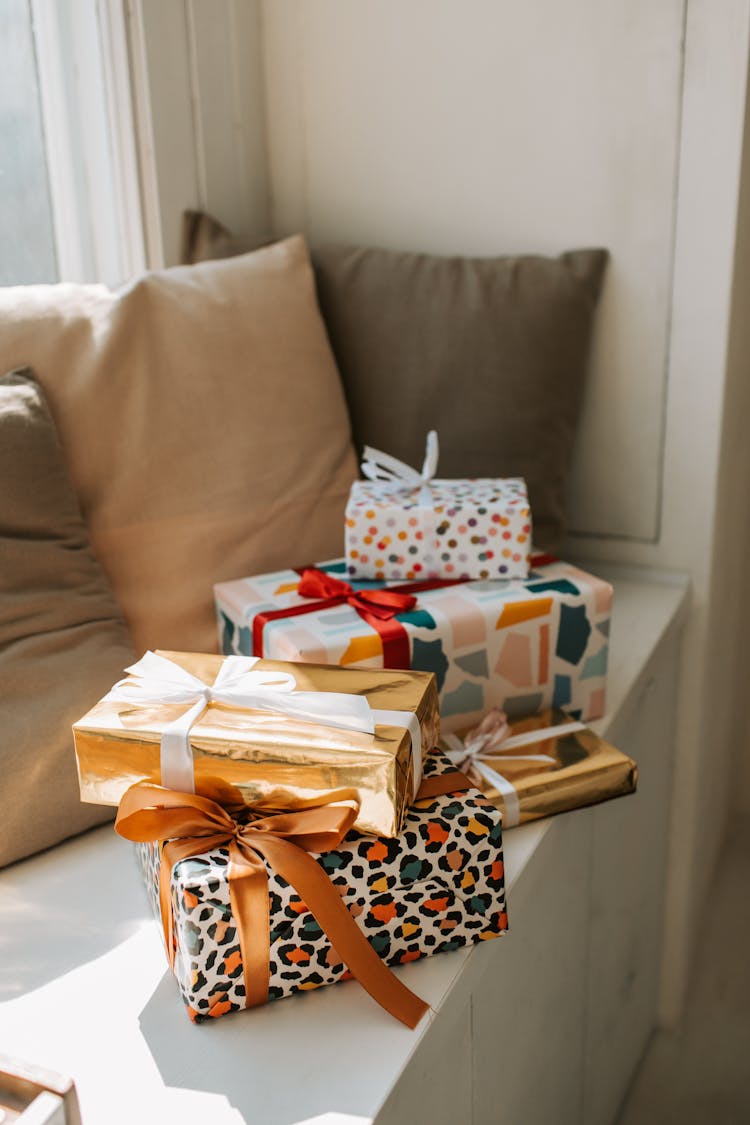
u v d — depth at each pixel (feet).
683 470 4.94
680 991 5.62
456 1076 2.77
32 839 3.01
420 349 4.53
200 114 4.85
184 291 4.03
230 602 3.50
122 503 3.69
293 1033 2.38
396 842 2.49
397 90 4.98
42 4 4.41
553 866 3.46
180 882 2.32
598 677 3.59
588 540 5.24
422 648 3.20
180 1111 2.18
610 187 4.71
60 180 4.64
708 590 5.07
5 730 2.98
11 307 3.66
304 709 2.59
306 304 4.33
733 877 6.53
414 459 4.52
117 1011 2.46
